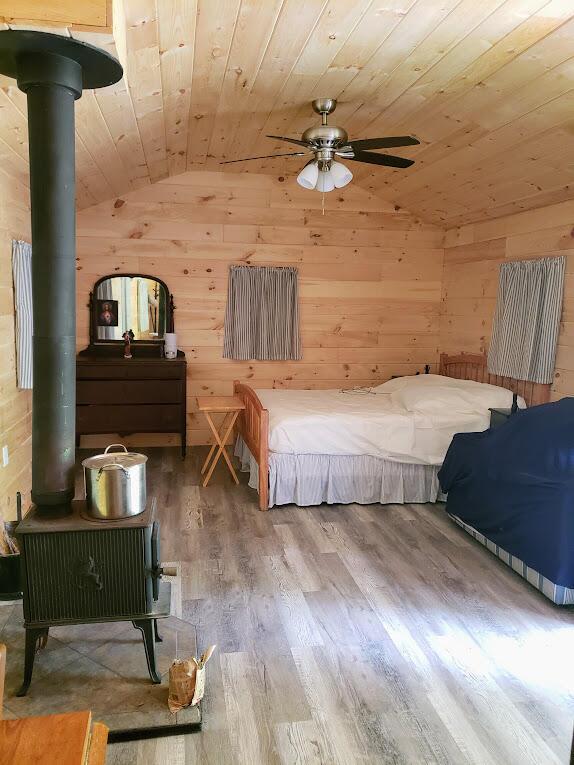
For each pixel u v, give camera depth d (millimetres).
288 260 5465
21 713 1884
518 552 2855
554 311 3928
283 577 2926
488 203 4480
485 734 1865
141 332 5277
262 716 1934
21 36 1637
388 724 1903
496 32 2328
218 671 2164
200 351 5426
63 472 1944
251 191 5297
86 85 1996
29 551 1878
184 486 4340
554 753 1791
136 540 1925
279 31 2402
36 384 1883
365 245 5586
